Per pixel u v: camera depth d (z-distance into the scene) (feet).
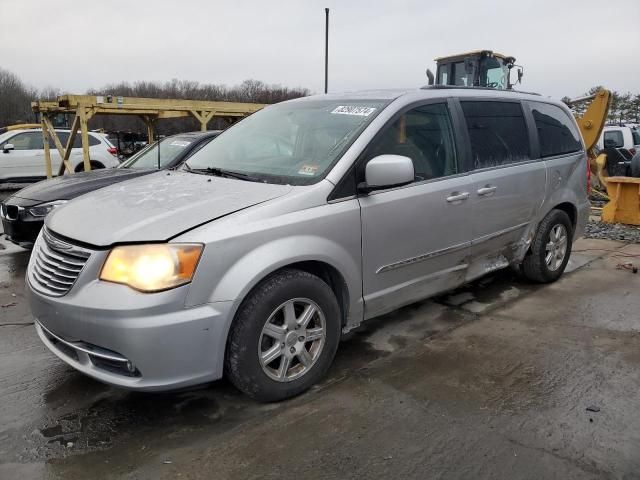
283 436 8.88
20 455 8.48
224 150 13.15
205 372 8.87
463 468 8.02
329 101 13.10
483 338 12.71
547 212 15.92
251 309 9.12
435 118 12.60
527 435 8.81
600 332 13.03
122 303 8.27
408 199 11.44
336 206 10.25
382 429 9.03
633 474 7.86
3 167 43.29
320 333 10.23
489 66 41.19
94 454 8.50
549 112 16.42
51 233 9.81
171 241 8.55
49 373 11.25
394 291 11.69
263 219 9.30
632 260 19.56
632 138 48.52
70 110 34.47
